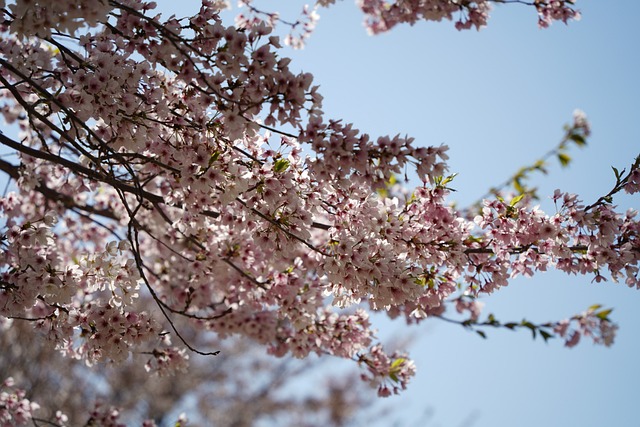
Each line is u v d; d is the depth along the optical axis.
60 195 6.04
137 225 5.08
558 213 4.50
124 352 4.68
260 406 18.53
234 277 5.86
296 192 4.48
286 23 6.01
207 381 17.66
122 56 4.44
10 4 3.78
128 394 15.51
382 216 4.62
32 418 6.10
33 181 5.43
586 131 7.47
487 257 4.77
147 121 4.77
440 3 5.10
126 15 4.44
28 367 11.06
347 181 4.05
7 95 6.42
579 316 7.09
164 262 6.74
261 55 3.98
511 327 6.37
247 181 4.48
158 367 5.61
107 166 5.07
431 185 4.61
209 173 4.43
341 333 5.69
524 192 7.30
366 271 4.28
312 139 3.98
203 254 5.69
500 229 4.60
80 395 13.95
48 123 4.15
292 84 3.95
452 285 4.77
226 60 4.06
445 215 4.61
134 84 4.46
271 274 5.59
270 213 4.49
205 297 6.55
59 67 4.65
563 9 5.24
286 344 6.50
